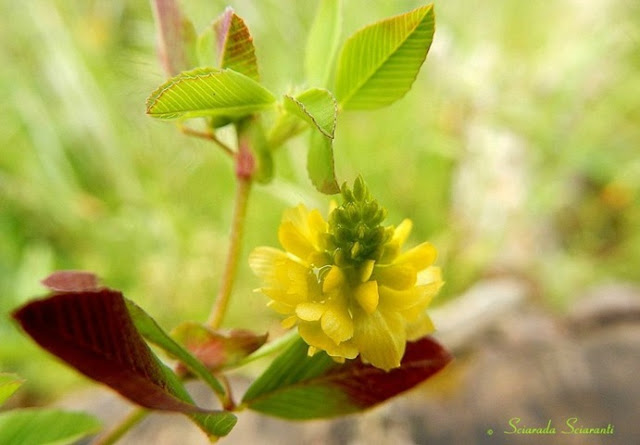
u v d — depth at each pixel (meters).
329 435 0.11
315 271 0.05
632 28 0.20
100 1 0.20
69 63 0.18
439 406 0.12
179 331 0.06
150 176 0.18
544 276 0.16
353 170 0.18
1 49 0.20
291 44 0.19
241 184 0.06
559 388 0.12
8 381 0.05
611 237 0.19
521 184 0.18
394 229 0.05
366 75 0.06
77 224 0.18
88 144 0.19
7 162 0.18
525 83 0.20
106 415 0.12
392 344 0.05
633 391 0.12
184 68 0.06
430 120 0.19
